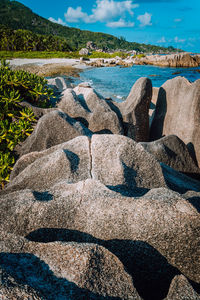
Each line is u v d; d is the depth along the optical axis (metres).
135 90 9.27
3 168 4.91
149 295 2.45
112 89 24.80
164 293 2.43
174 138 6.23
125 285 1.90
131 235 2.39
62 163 3.76
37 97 8.12
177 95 8.35
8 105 7.00
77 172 3.68
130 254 2.40
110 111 7.75
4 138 5.84
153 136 9.58
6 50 72.38
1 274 1.66
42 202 2.73
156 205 2.40
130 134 8.74
